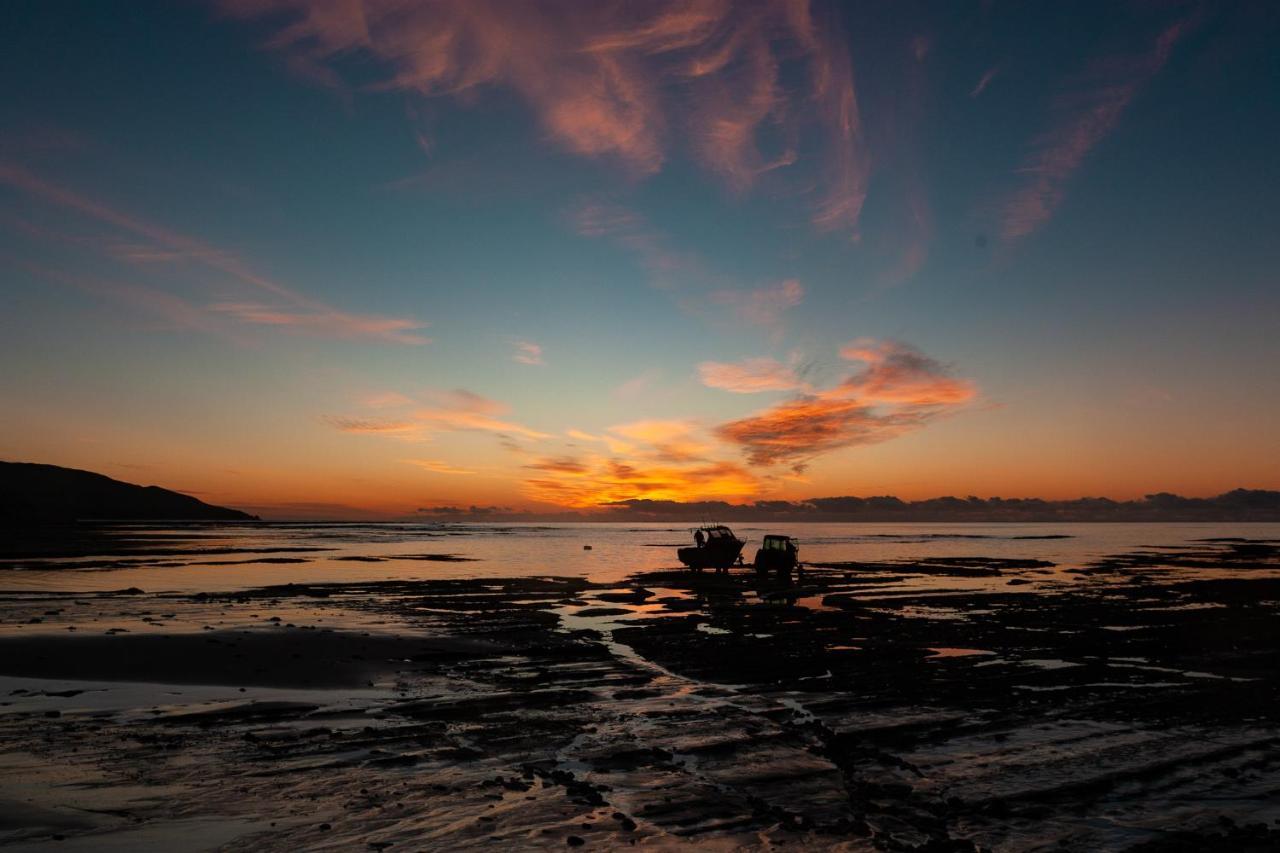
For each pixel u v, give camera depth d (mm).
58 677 15211
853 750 11695
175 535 121438
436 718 13242
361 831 8094
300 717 13047
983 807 9391
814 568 56781
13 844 7426
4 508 167875
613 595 35969
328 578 45094
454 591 37312
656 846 7875
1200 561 67875
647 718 13516
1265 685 16641
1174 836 8617
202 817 8391
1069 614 29156
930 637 23391
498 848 7711
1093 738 12508
